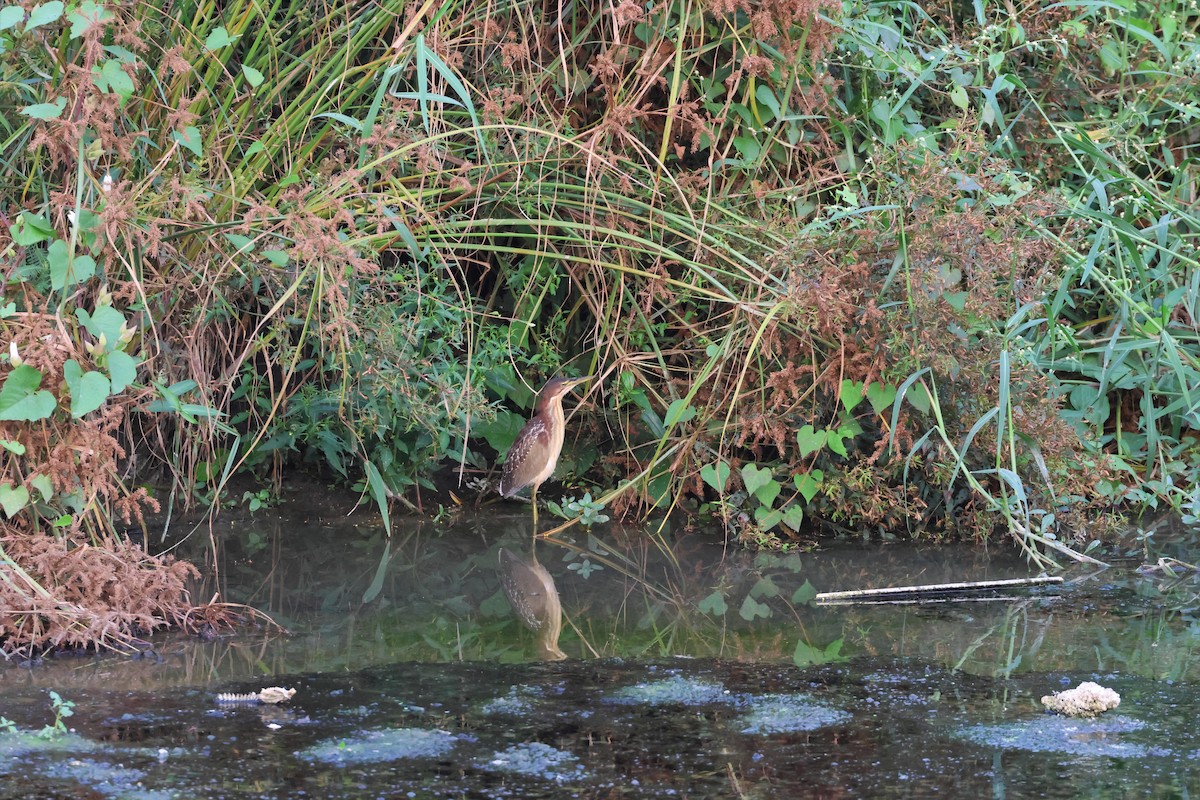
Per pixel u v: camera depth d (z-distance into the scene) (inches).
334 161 413.1
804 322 413.1
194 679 293.4
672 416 428.8
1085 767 245.1
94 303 382.9
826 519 450.9
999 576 391.9
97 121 335.0
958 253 406.0
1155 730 265.3
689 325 449.4
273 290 425.1
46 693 282.0
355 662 307.7
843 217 432.8
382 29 428.8
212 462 454.6
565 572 394.9
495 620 344.5
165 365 414.6
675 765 244.8
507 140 446.9
